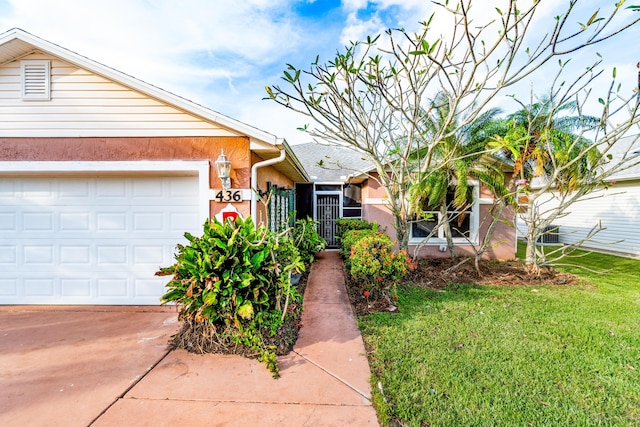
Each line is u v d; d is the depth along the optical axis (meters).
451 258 10.40
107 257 6.39
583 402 3.28
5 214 6.31
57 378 3.74
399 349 4.37
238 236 4.60
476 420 2.99
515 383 3.57
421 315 5.69
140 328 5.24
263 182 7.45
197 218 6.38
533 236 9.05
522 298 6.81
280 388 3.53
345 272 9.46
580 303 6.46
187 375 3.80
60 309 6.18
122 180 6.36
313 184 14.57
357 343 4.60
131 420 3.03
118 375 3.80
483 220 11.31
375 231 9.35
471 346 4.45
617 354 4.25
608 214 13.85
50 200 6.32
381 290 6.28
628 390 3.48
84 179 6.34
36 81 5.97
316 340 4.71
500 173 8.87
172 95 5.95
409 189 8.25
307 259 9.41
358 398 3.36
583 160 8.34
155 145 6.10
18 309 6.17
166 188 6.39
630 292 7.37
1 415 3.10
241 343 4.36
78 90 6.00
